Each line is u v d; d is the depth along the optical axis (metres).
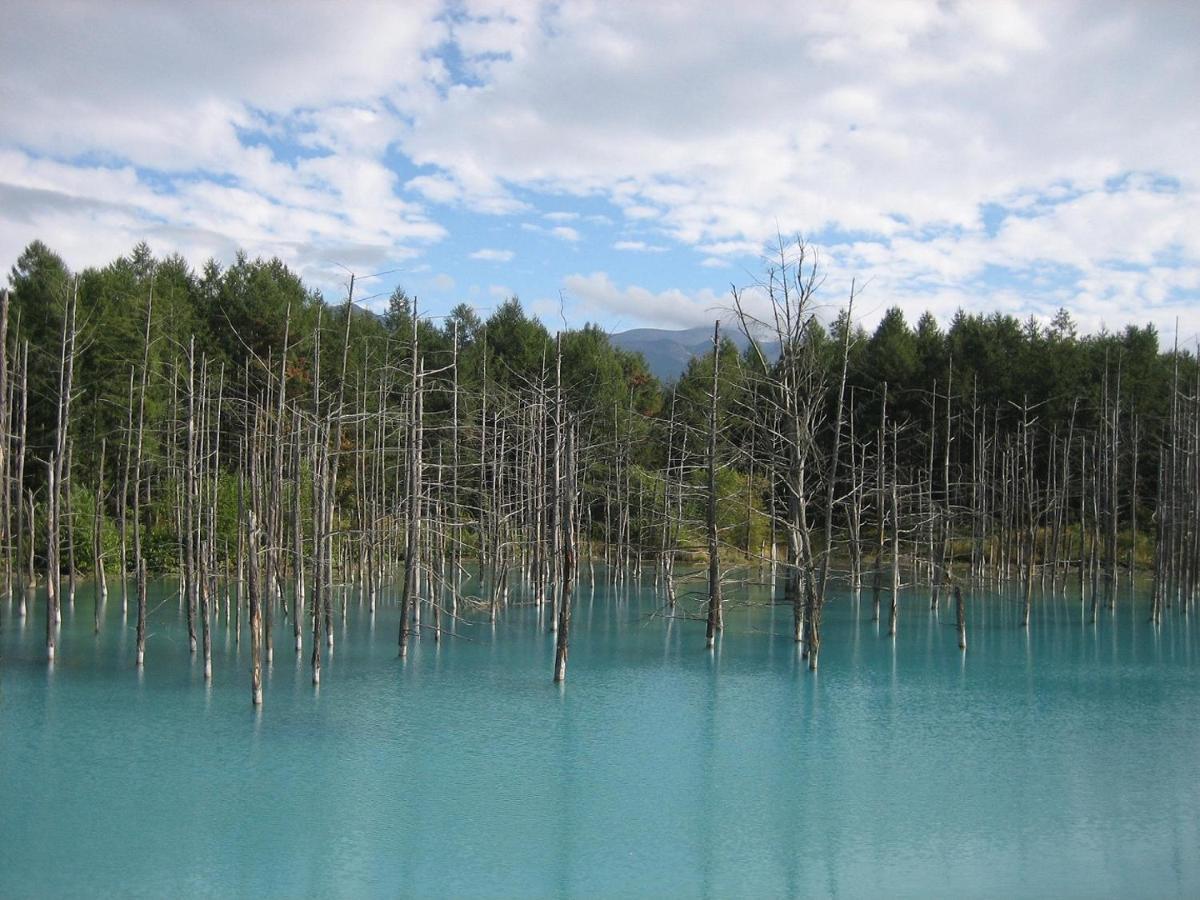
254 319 56.66
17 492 43.56
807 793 18.44
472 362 63.06
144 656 29.39
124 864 14.86
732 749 21.31
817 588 29.58
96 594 34.16
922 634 37.53
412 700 25.28
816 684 28.06
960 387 65.25
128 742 21.06
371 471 49.25
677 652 33.03
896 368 68.38
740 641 35.47
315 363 27.50
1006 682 28.59
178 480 41.03
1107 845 16.02
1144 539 61.19
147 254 71.81
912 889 14.34
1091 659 32.31
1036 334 72.94
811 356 30.73
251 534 24.20
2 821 16.52
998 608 45.56
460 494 50.19
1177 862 15.34
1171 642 35.81
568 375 64.56
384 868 14.86
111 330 51.97
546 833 16.31
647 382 79.12
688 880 14.56
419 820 16.84
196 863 14.95
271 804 17.52
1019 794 18.48
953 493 51.53
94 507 39.31
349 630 36.25
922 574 53.59
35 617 37.09
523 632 36.97
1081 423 62.56
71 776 18.86
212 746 20.91
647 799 18.06
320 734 21.97
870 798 18.23
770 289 30.00
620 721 23.59
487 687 26.97
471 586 51.62
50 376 50.38
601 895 14.01
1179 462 48.28
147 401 49.41
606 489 51.06
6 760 19.77
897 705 25.61
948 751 21.30
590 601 44.81
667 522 42.97
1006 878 14.70
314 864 14.95
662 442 49.97
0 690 25.19
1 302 24.03
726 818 17.12
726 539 54.28
